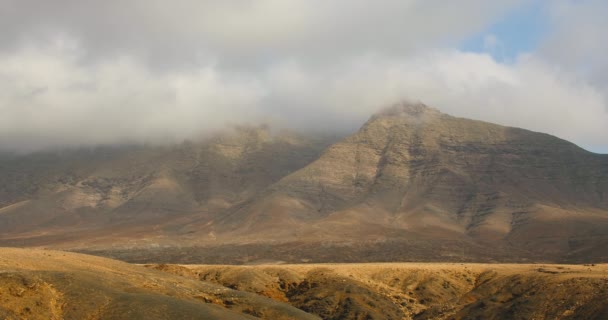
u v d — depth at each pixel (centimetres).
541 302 9638
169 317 6931
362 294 11450
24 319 6400
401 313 11112
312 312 10975
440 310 10919
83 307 6850
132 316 6775
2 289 6656
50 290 6988
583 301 9188
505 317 9719
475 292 11412
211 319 7062
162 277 9419
